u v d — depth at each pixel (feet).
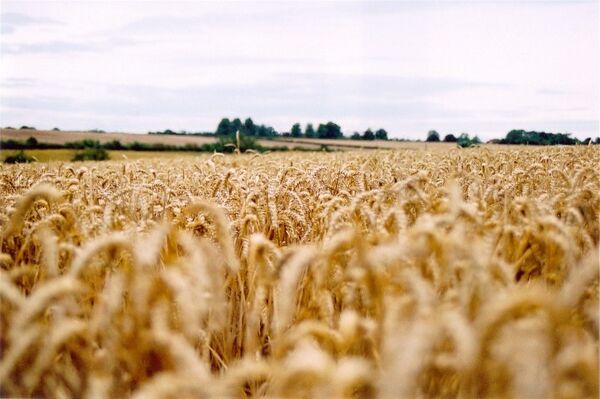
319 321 9.34
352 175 21.21
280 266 8.97
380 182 22.34
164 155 223.71
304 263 8.16
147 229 12.72
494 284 7.71
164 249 11.01
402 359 4.90
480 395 6.17
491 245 8.96
